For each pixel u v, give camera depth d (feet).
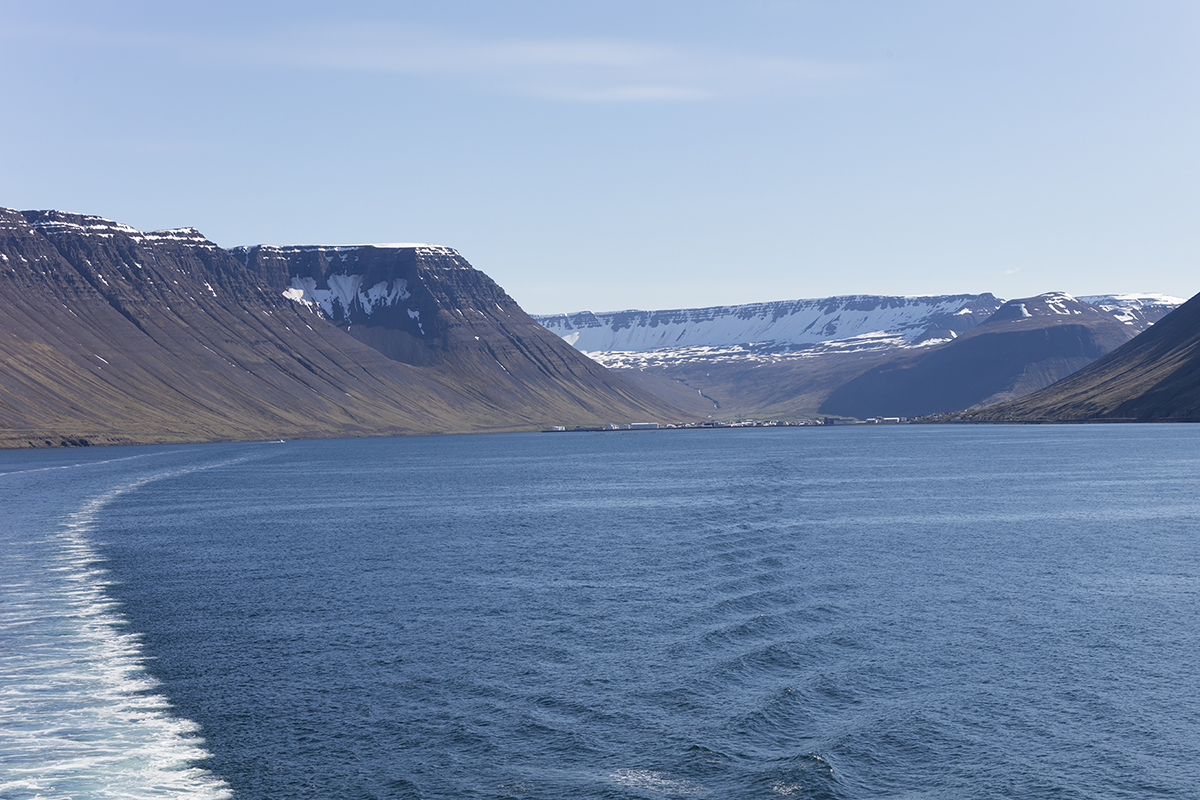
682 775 114.11
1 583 234.79
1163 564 247.29
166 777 113.50
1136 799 108.68
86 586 229.66
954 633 175.32
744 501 413.80
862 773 114.73
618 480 569.64
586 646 167.53
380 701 140.15
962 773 114.93
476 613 194.70
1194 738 125.39
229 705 138.82
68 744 123.65
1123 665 155.53
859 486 492.54
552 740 124.88
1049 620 185.47
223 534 326.24
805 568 240.73
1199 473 548.72
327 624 187.21
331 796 109.09
